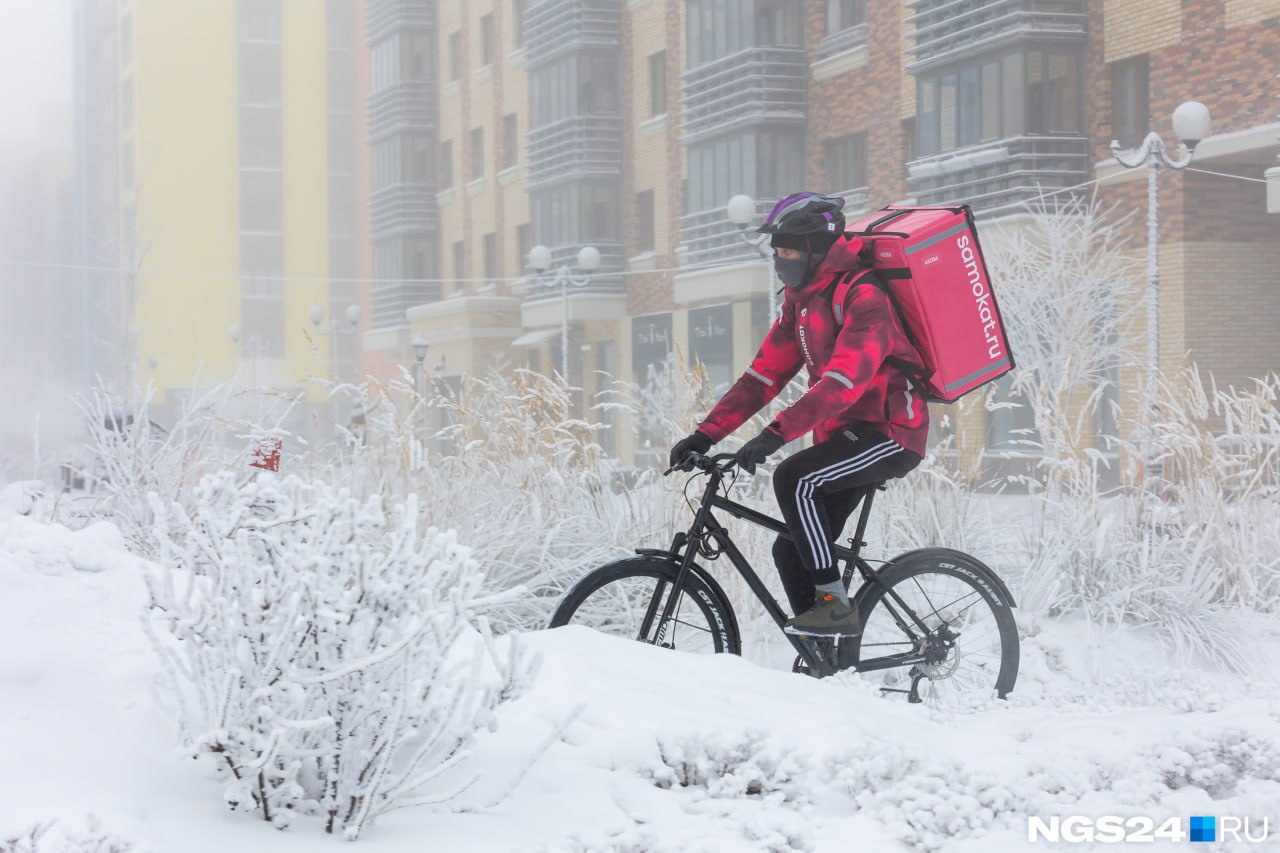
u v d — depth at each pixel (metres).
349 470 8.20
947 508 8.88
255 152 82.06
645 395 9.41
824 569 6.07
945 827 4.27
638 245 48.09
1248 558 9.06
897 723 5.27
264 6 82.19
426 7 66.00
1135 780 4.70
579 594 6.12
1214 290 26.12
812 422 5.70
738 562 6.31
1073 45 29.02
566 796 4.25
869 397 6.04
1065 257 21.36
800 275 5.94
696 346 42.19
